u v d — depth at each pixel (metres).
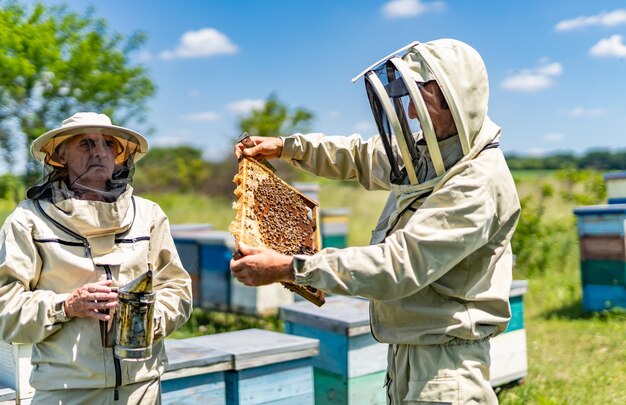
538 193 11.04
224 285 7.44
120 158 2.44
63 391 2.16
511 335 4.63
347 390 3.82
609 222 6.88
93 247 2.21
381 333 2.32
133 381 2.22
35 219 2.19
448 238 2.04
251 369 3.24
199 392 3.09
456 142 2.20
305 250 2.44
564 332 6.33
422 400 2.19
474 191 2.10
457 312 2.20
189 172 27.84
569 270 9.76
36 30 8.52
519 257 9.70
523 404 4.32
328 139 2.74
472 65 2.19
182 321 2.44
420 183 2.27
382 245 2.10
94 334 2.17
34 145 2.21
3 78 8.17
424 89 2.17
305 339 3.52
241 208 2.24
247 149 2.65
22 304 2.11
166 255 2.49
